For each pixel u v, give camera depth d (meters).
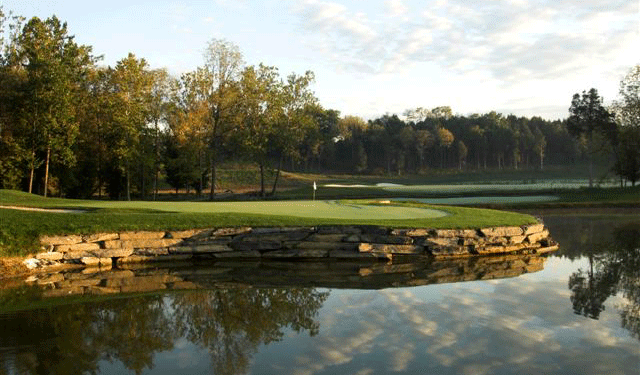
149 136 43.31
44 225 12.67
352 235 14.08
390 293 9.40
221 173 72.06
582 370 5.47
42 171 38.78
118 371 5.48
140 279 10.87
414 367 5.54
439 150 119.75
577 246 15.98
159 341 6.55
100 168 43.88
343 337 6.68
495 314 7.78
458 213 18.67
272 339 6.62
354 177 91.31
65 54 34.44
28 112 32.56
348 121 127.88
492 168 118.44
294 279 10.91
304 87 50.50
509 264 12.80
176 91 44.69
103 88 40.66
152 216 14.63
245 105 46.66
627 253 14.41
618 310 8.02
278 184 69.19
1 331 6.95
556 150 126.69
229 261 13.34
